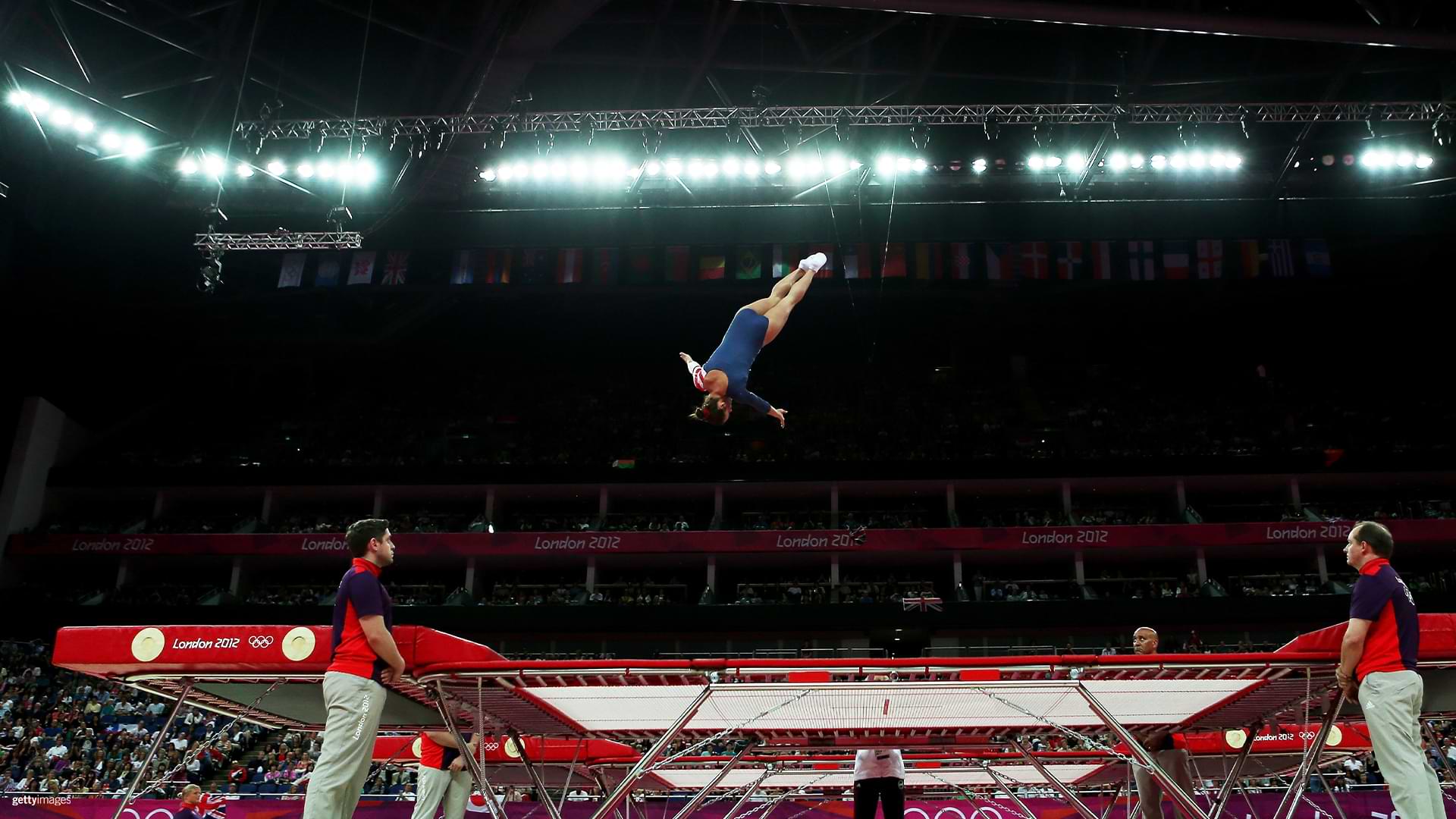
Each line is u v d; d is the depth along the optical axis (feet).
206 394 153.28
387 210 127.24
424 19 96.89
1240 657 23.11
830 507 139.64
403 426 150.41
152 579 135.13
